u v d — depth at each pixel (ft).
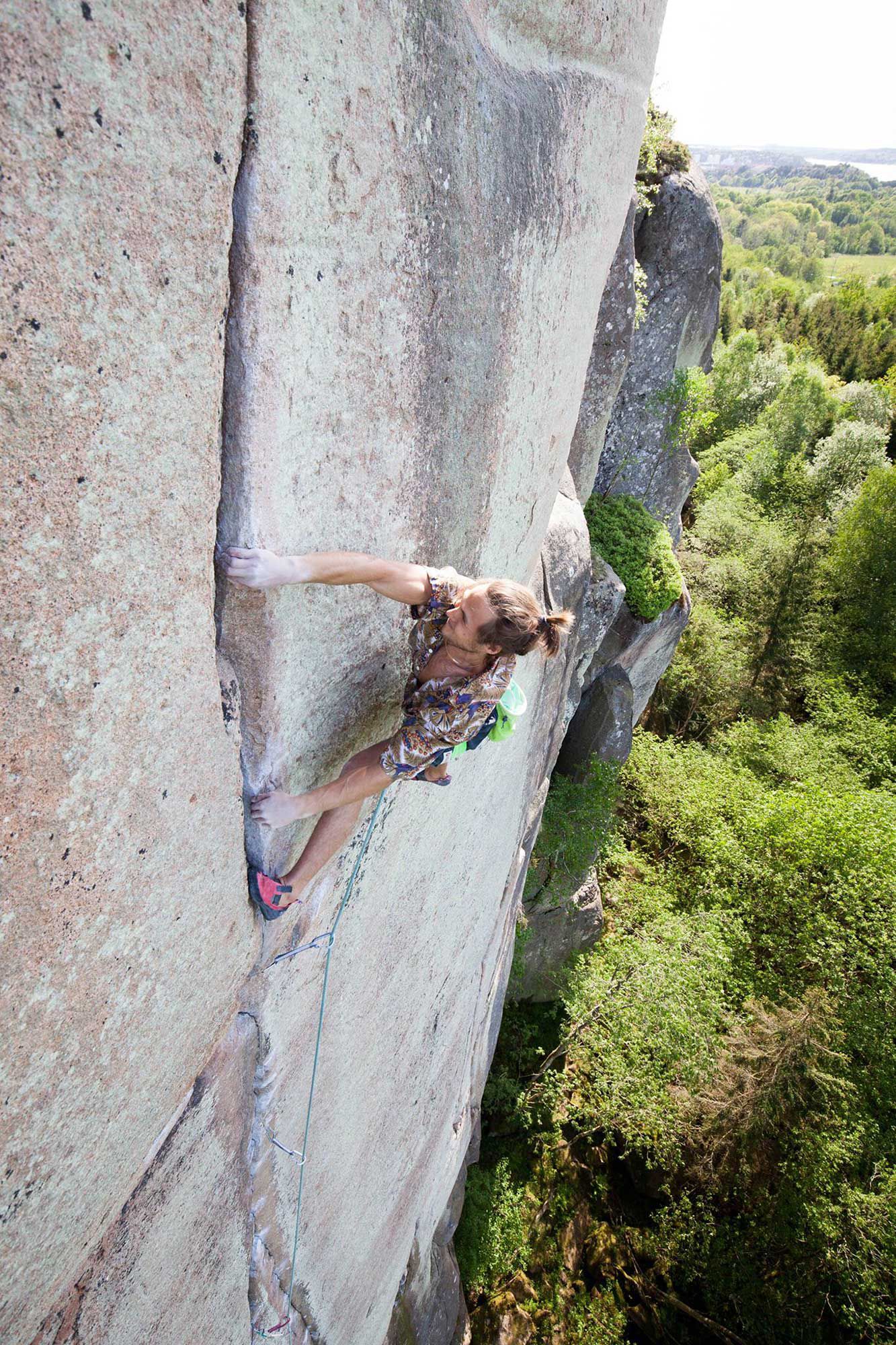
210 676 6.32
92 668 5.00
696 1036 39.29
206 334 5.09
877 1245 36.35
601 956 44.19
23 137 3.56
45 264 3.87
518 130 8.52
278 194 5.22
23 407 4.01
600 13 10.52
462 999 21.58
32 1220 6.09
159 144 4.27
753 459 95.40
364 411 7.16
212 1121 9.18
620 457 44.47
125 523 4.92
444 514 9.88
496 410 10.44
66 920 5.40
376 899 12.14
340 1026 12.33
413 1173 19.99
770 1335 37.70
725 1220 40.04
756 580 76.18
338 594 7.66
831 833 46.06
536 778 26.08
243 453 5.75
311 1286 14.57
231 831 7.27
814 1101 39.81
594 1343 36.22
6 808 4.64
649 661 48.21
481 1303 36.19
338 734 8.75
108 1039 6.32
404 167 6.52
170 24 4.06
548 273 10.77
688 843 51.03
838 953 42.47
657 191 39.50
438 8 6.40
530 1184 40.42
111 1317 8.03
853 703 66.64
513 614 7.14
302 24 4.92
